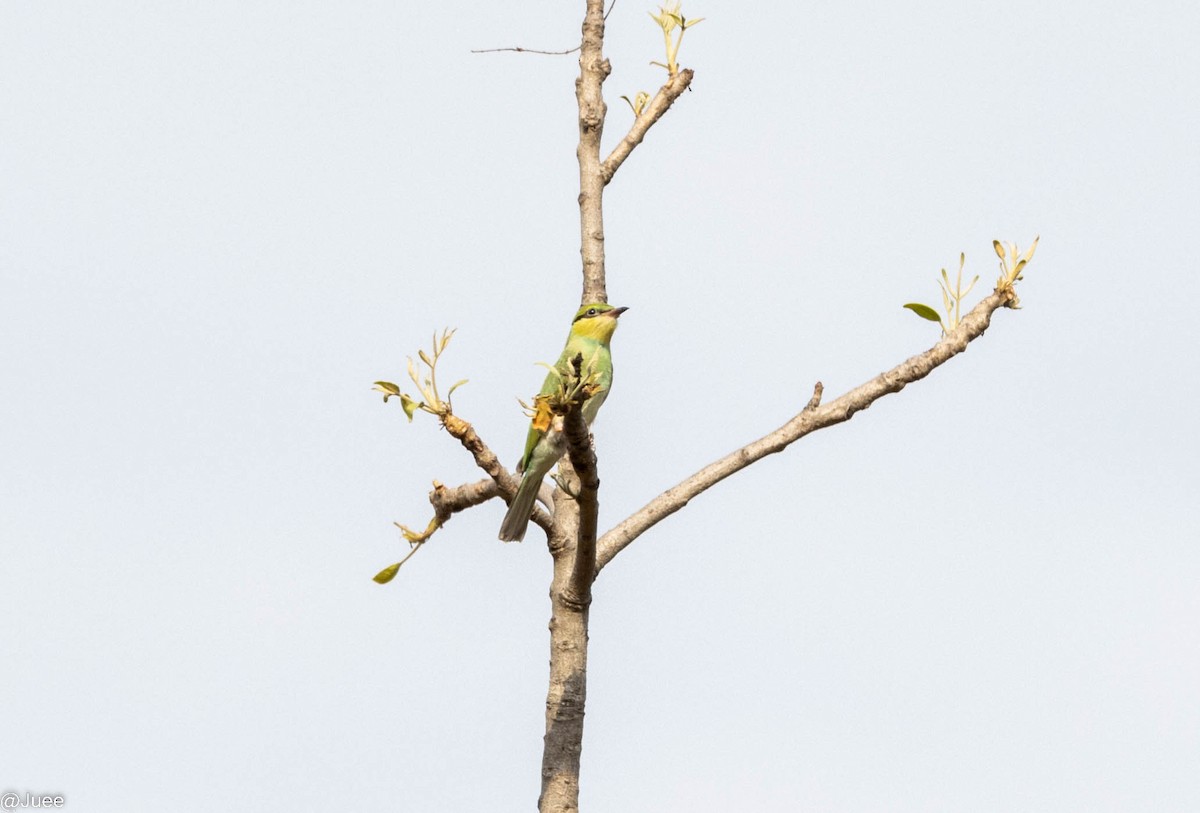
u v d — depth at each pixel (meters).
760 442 11.74
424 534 10.67
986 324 11.86
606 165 13.11
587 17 13.17
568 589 10.96
